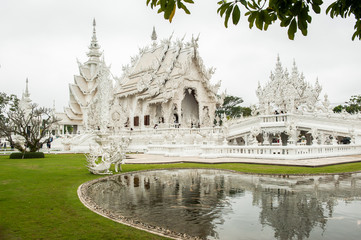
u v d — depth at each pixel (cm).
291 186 1273
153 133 4225
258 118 3472
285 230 710
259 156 2403
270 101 4106
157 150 3381
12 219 784
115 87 5684
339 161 2120
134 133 4609
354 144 2934
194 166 2050
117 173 1741
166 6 411
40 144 3497
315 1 412
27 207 910
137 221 787
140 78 5281
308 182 1367
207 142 3036
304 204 960
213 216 831
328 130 3169
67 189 1216
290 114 3244
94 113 4750
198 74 4816
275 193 1134
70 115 7225
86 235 659
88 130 4809
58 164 2306
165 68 4906
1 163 2416
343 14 482
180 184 1371
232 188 1248
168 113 4528
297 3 411
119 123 4728
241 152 2569
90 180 1472
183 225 751
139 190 1237
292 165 1908
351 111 6931
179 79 4484
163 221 786
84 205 938
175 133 3872
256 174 1622
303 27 425
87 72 7506
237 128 3619
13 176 1592
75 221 766
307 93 4375
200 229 718
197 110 5350
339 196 1071
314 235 675
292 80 4409
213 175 1641
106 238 640
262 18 425
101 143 2650
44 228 709
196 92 4800
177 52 4938
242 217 819
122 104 5622
